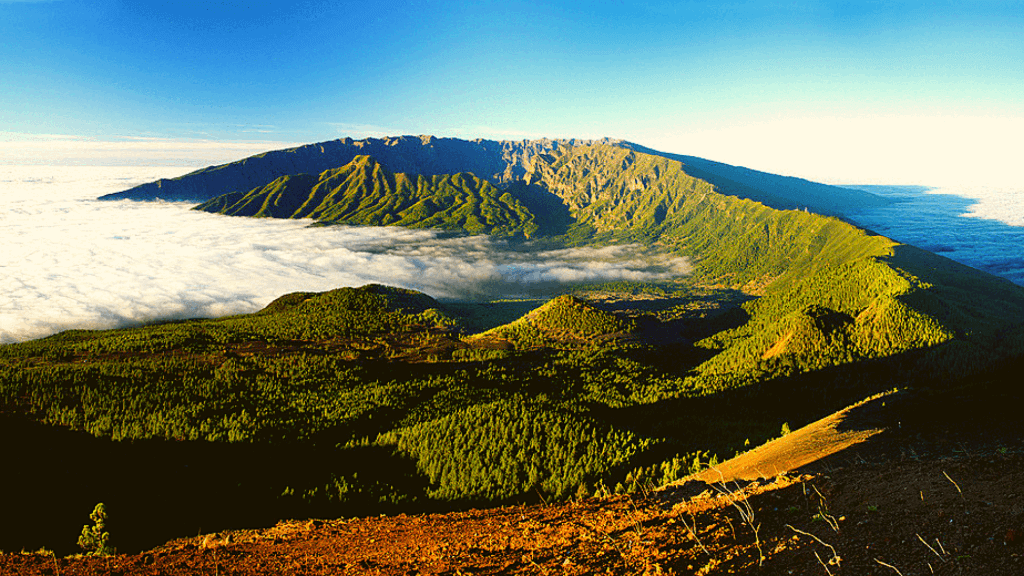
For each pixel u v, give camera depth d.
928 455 18.14
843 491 15.16
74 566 20.69
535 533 18.89
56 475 73.81
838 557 11.46
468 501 69.75
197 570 19.73
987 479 13.16
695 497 18.67
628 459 74.94
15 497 67.38
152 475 78.00
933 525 11.68
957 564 9.99
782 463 24.70
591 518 19.25
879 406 31.55
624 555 14.48
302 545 23.42
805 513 14.51
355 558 19.78
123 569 20.11
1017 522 10.66
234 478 79.62
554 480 70.00
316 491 75.00
